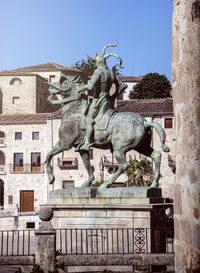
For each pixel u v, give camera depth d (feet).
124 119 43.52
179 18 16.07
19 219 124.47
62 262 34.91
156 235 41.52
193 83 14.64
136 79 250.57
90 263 35.32
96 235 41.81
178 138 16.05
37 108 219.61
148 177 134.00
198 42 14.34
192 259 14.55
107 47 47.14
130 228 38.29
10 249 75.36
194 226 14.44
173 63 16.69
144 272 36.14
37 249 34.58
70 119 45.65
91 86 43.88
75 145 46.21
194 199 14.48
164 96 232.12
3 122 175.63
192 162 14.65
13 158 175.11
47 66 238.89
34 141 174.09
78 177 165.48
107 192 42.80
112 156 163.53
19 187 173.99
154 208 40.83
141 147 44.98
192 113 14.69
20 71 230.27
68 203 43.75
